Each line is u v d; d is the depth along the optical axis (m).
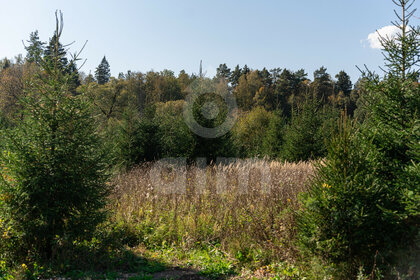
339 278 5.27
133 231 8.34
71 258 6.28
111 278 5.73
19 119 6.50
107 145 7.15
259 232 7.66
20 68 35.84
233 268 6.63
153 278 5.88
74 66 7.20
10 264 5.96
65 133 6.45
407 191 5.03
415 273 4.80
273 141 23.56
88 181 6.63
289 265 6.41
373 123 6.05
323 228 5.43
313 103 18.17
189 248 7.63
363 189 5.18
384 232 5.14
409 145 5.19
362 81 6.25
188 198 10.28
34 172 6.14
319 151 16.42
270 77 75.75
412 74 5.83
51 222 6.30
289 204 7.98
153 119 19.77
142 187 11.05
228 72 80.69
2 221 6.02
